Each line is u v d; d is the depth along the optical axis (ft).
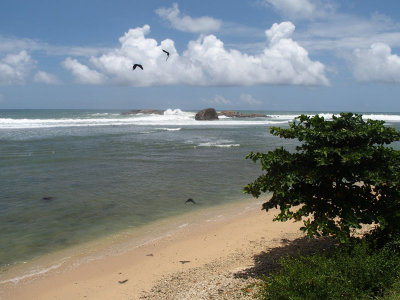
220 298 15.97
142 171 52.08
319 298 13.69
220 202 36.01
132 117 282.77
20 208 32.94
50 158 62.80
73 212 32.09
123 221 29.91
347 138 18.29
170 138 104.27
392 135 17.88
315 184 18.95
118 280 19.79
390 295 13.74
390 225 17.11
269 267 19.12
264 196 38.60
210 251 23.36
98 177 47.39
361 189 18.57
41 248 24.21
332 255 16.76
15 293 18.57
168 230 27.84
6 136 101.50
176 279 19.36
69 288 19.02
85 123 176.55
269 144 89.92
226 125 185.26
